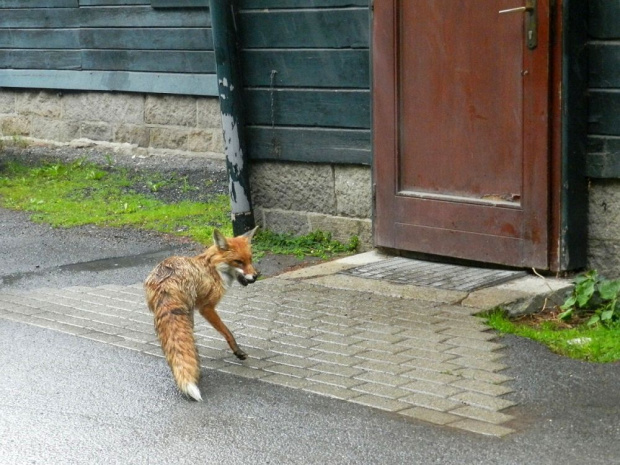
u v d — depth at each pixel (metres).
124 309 7.69
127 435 6.32
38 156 11.42
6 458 6.18
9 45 11.87
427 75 7.97
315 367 6.83
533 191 7.64
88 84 11.29
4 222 9.59
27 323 7.53
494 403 6.43
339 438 6.23
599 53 7.48
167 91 10.74
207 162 10.61
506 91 7.68
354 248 8.54
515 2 7.59
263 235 8.83
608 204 7.59
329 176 8.59
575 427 6.23
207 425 6.37
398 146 8.14
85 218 9.56
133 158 11.02
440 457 6.07
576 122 7.52
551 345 6.98
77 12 11.21
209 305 6.89
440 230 8.03
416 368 6.76
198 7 10.39
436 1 7.87
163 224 9.34
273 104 8.69
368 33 8.22
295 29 8.51
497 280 7.68
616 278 7.60
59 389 6.73
